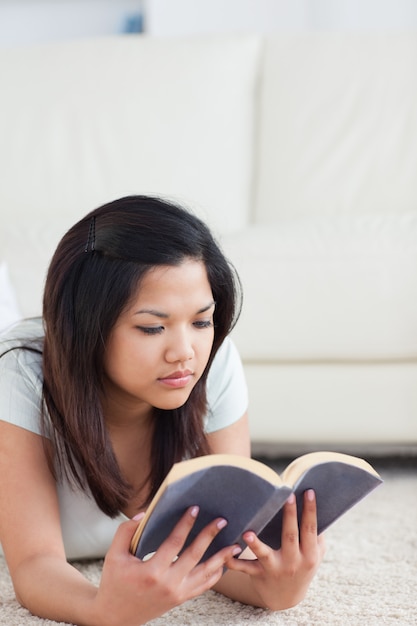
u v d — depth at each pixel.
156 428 1.63
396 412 2.69
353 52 3.52
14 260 2.90
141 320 1.35
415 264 2.69
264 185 3.47
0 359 1.58
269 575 1.38
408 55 3.48
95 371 1.45
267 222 3.41
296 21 5.11
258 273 2.71
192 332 1.38
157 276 1.34
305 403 2.71
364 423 2.70
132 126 3.52
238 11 5.09
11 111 3.55
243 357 2.71
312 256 2.72
